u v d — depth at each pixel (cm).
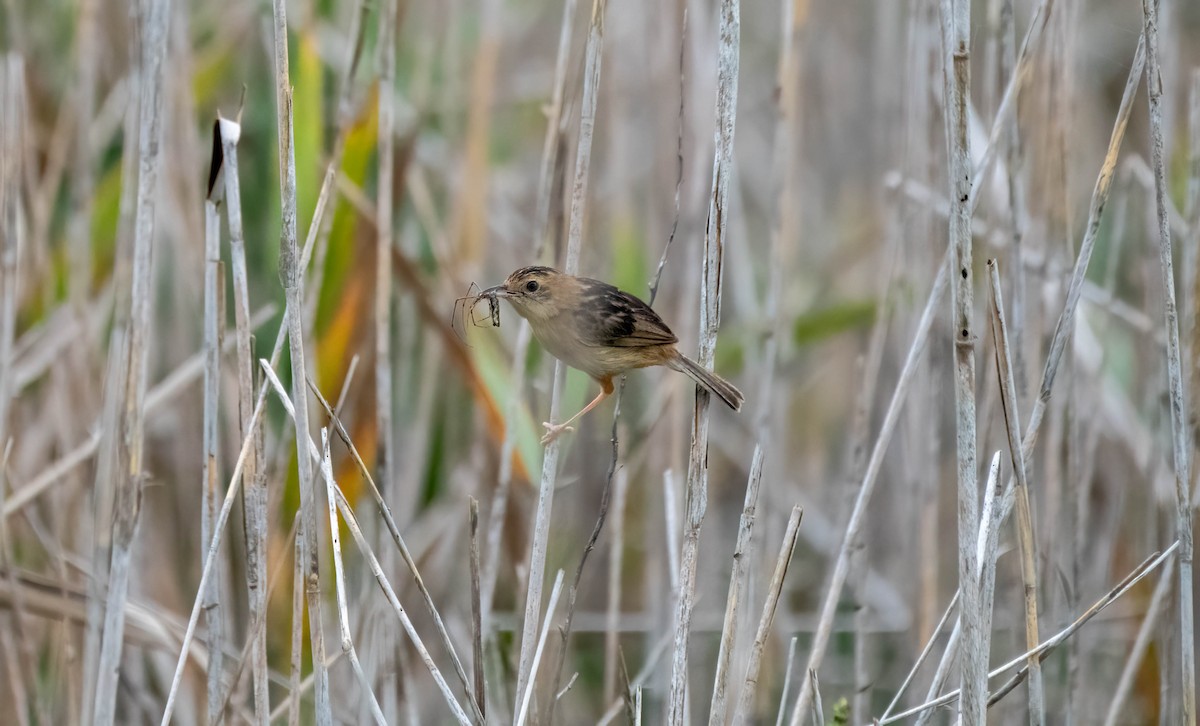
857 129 1584
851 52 1577
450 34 1321
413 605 1130
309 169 986
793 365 1422
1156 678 1102
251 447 751
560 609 1163
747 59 1670
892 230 1142
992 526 720
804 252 1575
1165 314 758
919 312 1085
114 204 1185
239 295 760
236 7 1294
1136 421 1162
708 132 1189
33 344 1120
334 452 1009
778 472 1145
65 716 1026
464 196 1213
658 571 1162
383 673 908
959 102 662
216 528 730
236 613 1059
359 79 1041
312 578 725
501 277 1371
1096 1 1407
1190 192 916
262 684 754
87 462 1094
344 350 1019
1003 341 708
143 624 920
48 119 1211
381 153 944
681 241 1216
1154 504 1052
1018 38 1262
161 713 1003
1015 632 1071
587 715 1176
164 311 1226
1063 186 998
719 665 744
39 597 938
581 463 1244
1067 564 1030
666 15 1191
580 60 943
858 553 1038
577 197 850
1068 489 1012
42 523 1112
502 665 1051
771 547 1122
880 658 1252
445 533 1183
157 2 773
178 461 1158
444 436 1225
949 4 656
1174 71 1205
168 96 1084
